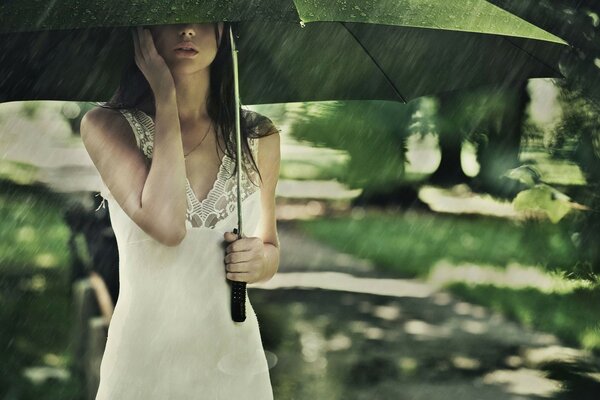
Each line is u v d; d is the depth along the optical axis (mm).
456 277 12688
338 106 17547
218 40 3434
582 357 8281
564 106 10414
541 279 11203
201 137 3449
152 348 3268
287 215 19516
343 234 17141
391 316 10273
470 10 3096
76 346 5770
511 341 8977
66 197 13922
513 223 14352
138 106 3430
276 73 3809
